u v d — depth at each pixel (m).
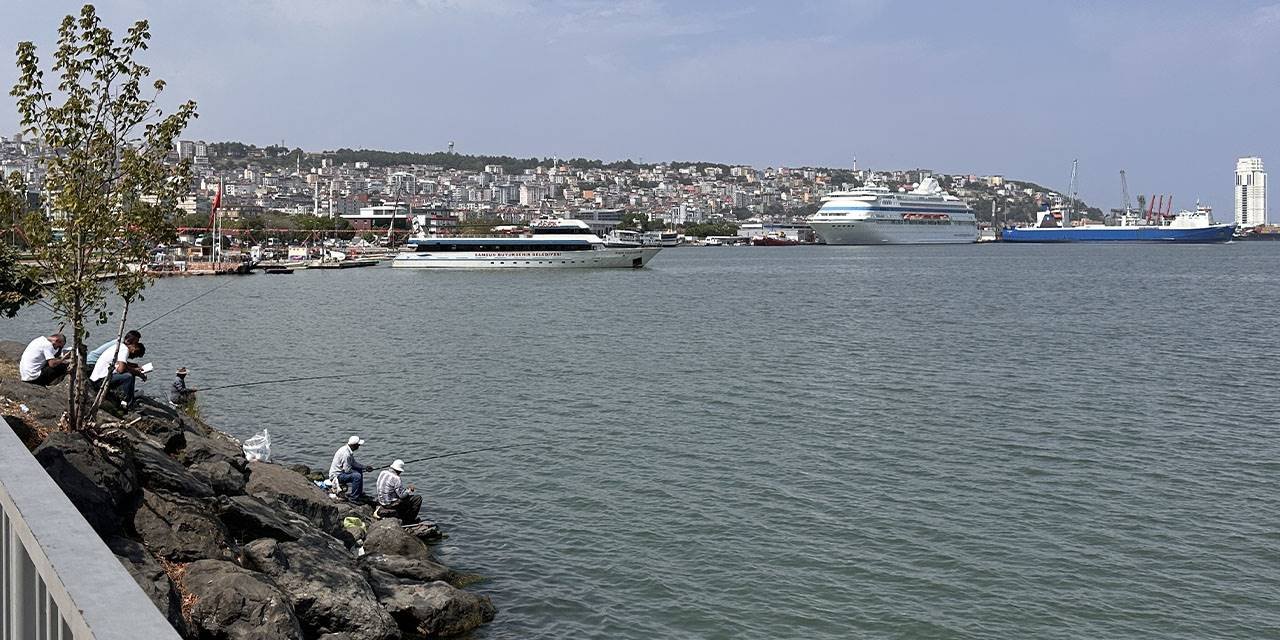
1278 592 21.00
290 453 32.97
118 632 3.01
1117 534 24.47
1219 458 32.38
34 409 17.45
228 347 61.19
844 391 45.38
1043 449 33.50
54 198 15.46
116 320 75.56
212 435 29.86
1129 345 63.91
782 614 19.64
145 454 17.66
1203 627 19.34
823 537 24.08
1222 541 24.06
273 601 14.46
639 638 18.53
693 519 25.44
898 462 31.62
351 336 67.88
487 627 18.84
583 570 21.86
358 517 23.83
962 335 69.81
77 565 3.56
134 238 15.90
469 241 159.75
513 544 23.55
